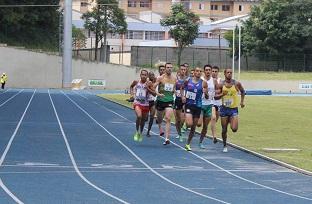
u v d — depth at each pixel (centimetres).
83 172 1442
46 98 5059
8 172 1404
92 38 11138
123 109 3912
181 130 2169
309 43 9456
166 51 9388
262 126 2881
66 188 1220
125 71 8406
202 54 9512
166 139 2002
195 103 1844
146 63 9325
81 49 9319
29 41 8931
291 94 7450
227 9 14338
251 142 2180
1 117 3020
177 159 1714
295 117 3519
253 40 9388
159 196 1162
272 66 9425
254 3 14175
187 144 1897
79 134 2323
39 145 1941
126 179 1360
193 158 1744
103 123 2858
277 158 1741
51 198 1109
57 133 2336
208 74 1933
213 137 2122
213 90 1931
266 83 8169
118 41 12425
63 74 7600
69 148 1892
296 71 9331
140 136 2117
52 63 8025
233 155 1833
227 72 1819
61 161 1609
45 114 3319
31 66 7944
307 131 2684
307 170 1525
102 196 1145
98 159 1670
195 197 1162
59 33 8750
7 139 2080
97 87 8231
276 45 9412
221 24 12350
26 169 1457
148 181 1341
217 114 2111
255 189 1275
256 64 9500
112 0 9169
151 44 11712
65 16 7531
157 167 1556
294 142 2219
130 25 12731
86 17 9144
